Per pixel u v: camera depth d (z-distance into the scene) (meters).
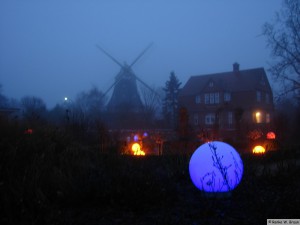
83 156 6.95
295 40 27.48
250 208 4.66
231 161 5.15
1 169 5.13
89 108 50.50
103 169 5.82
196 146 13.93
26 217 3.95
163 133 22.16
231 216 4.38
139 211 4.57
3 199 4.14
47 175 5.35
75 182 5.11
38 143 6.81
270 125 25.64
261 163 8.46
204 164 5.16
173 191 5.34
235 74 55.38
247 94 51.31
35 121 10.61
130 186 4.93
